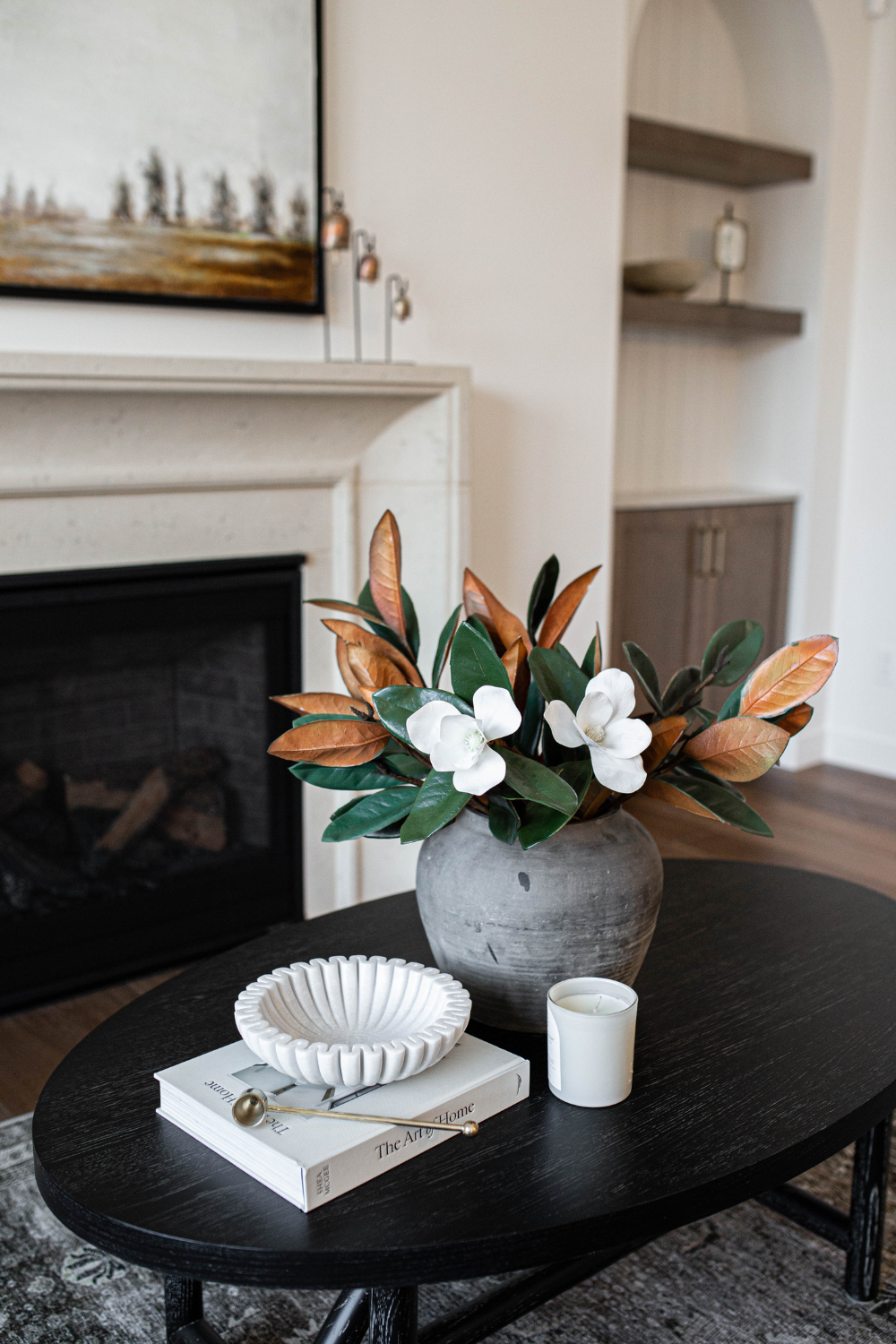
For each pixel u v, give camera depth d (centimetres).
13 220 204
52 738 232
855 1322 143
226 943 255
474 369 281
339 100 246
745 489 404
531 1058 112
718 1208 94
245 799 260
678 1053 115
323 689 264
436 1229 86
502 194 278
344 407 249
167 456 228
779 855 317
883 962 138
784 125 377
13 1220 162
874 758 399
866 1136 142
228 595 244
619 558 338
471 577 125
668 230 377
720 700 371
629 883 110
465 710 105
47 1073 201
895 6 364
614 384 312
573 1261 134
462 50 265
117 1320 143
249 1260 83
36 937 227
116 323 222
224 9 222
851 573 397
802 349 382
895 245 371
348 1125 93
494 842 112
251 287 236
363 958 114
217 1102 97
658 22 360
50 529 218
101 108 210
